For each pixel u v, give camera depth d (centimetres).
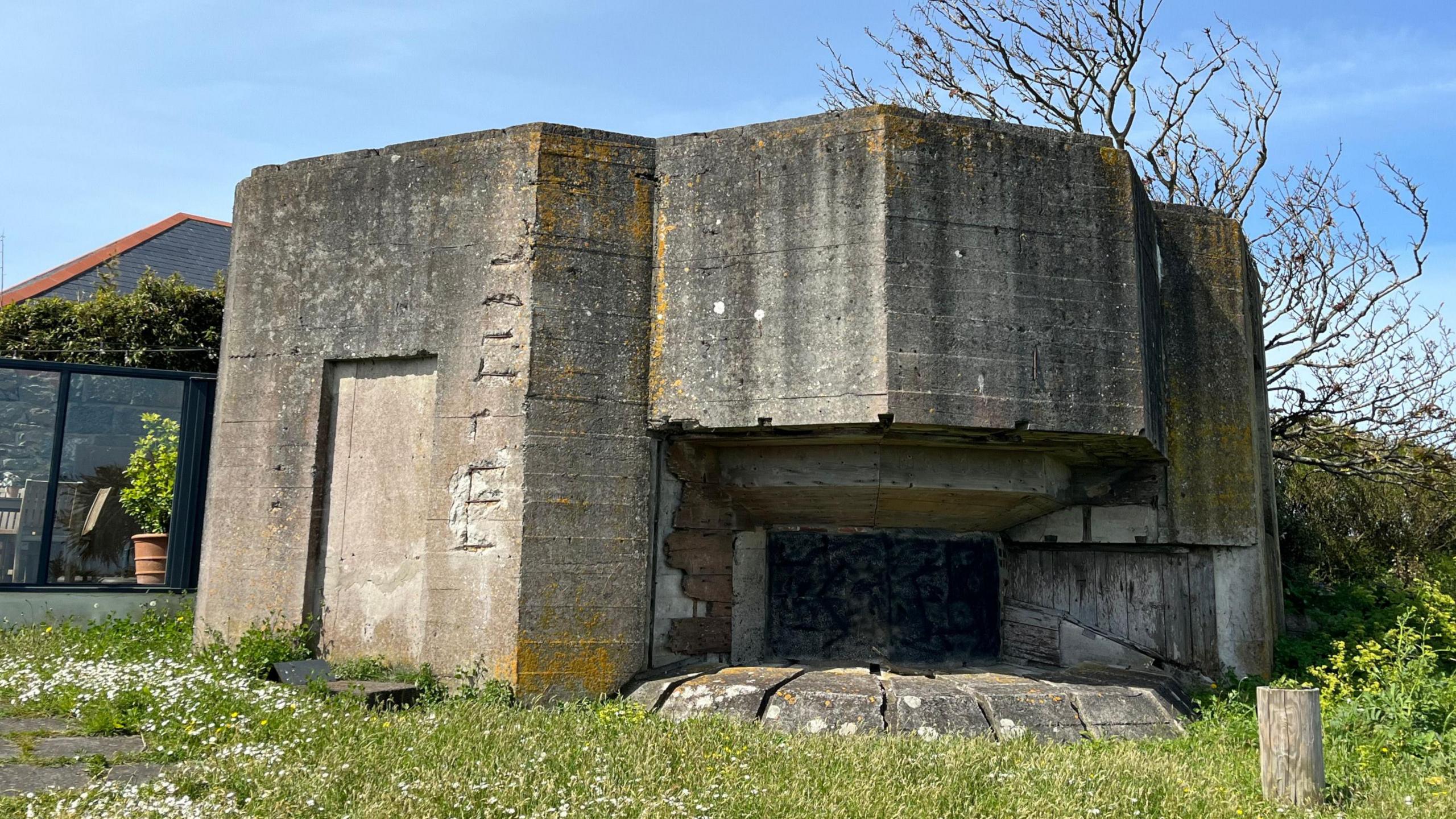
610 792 489
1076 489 889
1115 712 720
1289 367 1602
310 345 839
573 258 775
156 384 1135
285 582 816
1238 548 879
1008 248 743
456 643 751
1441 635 858
